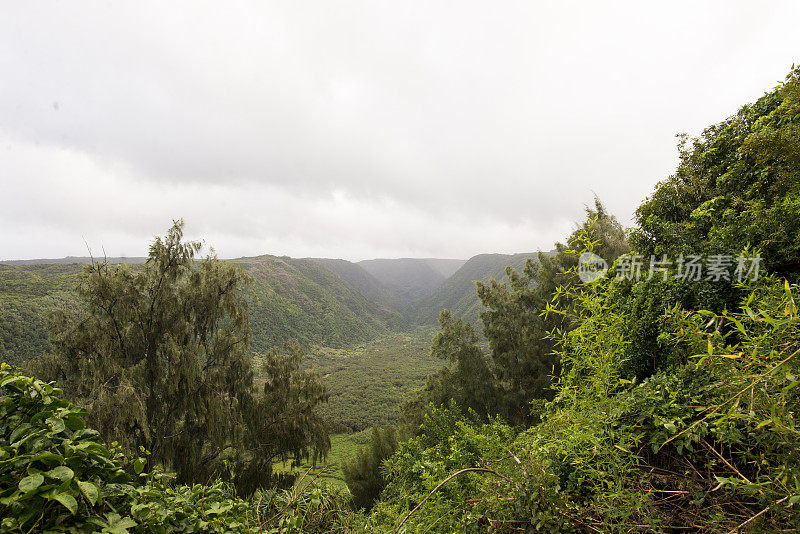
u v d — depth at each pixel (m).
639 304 4.48
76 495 1.37
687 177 7.39
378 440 10.26
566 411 2.30
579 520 1.71
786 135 5.22
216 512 2.10
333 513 2.93
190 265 12.73
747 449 1.53
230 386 12.88
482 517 2.03
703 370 1.92
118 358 11.15
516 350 14.04
